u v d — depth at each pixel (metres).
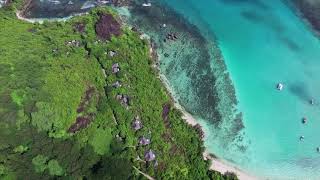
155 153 107.56
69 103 109.62
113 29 134.50
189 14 145.25
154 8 146.88
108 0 148.75
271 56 132.50
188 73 128.75
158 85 122.44
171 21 143.00
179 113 117.12
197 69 129.62
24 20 140.00
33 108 106.31
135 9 146.62
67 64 118.62
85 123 109.69
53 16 143.75
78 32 133.12
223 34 139.12
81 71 118.50
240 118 118.94
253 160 111.00
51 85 110.81
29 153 101.44
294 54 132.50
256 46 135.25
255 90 124.81
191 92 124.38
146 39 136.50
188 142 110.69
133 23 142.25
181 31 140.00
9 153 100.56
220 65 130.75
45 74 113.06
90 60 123.12
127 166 102.75
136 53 129.25
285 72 128.38
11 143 101.88
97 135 107.88
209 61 131.75
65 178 98.50
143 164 106.00
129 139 109.00
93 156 103.88
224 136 115.38
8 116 104.06
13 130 103.19
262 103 122.00
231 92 124.31
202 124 117.69
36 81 110.69
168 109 118.00
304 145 113.62
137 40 133.50
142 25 141.62
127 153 105.81
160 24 141.88
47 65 116.50
